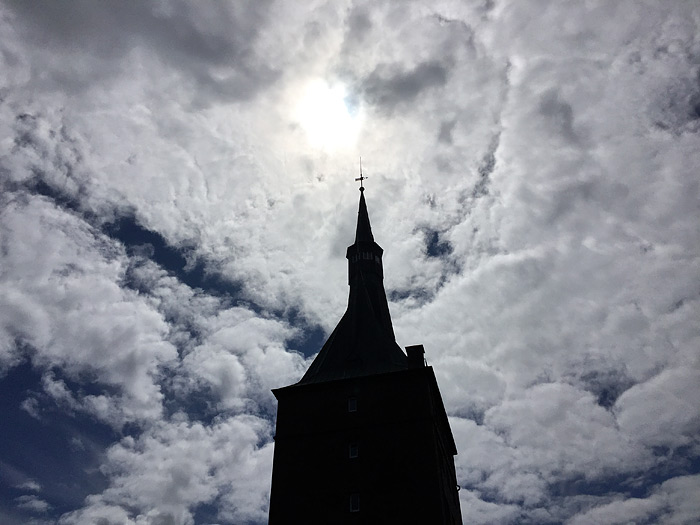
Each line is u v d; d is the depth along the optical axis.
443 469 48.62
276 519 44.50
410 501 42.88
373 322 56.31
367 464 45.44
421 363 50.59
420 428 46.09
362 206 70.12
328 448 47.03
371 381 49.72
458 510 54.97
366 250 64.00
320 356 55.81
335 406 49.22
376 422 47.31
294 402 50.47
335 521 43.38
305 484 45.66
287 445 48.06
